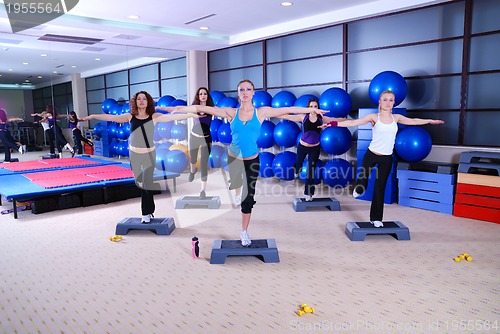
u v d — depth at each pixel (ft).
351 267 10.94
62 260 11.65
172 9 19.74
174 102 26.58
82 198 17.93
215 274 10.62
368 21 20.52
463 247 12.40
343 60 21.67
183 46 27.73
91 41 25.05
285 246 12.71
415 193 17.35
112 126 30.35
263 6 19.57
